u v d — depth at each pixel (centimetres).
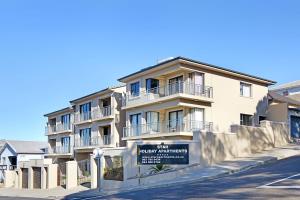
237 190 1557
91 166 2970
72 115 5209
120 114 4228
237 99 3584
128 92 3859
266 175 1880
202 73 3378
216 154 2559
